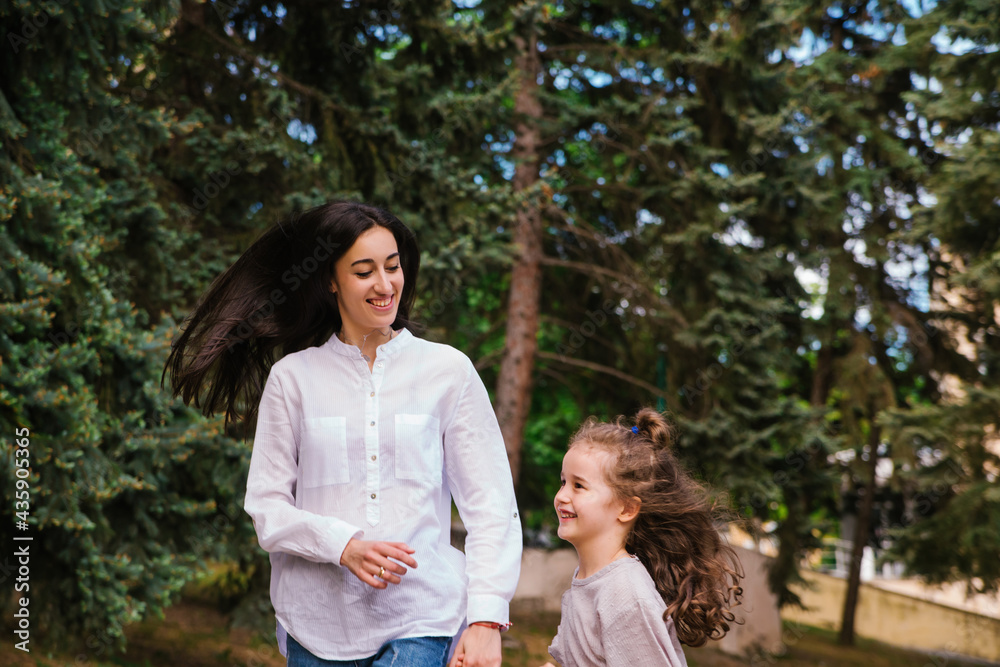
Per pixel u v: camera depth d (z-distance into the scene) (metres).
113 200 7.32
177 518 7.56
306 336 2.49
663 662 2.30
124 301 7.24
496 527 2.30
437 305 10.14
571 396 15.77
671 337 12.15
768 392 12.03
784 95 12.55
